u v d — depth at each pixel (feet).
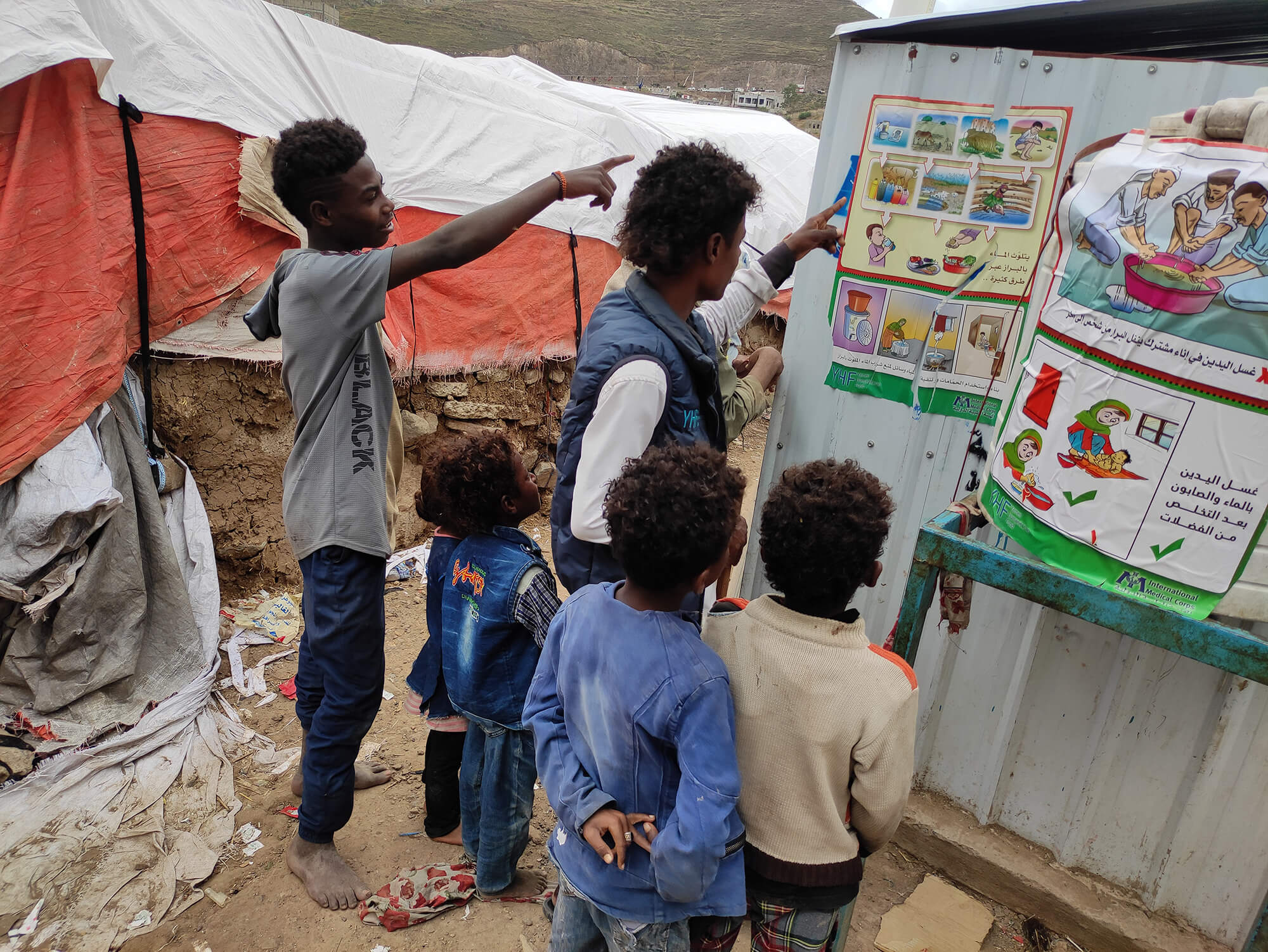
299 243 12.12
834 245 7.36
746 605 5.29
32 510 8.98
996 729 7.97
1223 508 4.98
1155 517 5.23
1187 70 6.10
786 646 4.65
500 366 16.75
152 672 10.12
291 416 13.15
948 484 7.80
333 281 6.54
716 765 4.20
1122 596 5.11
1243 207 4.73
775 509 4.63
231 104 11.07
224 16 11.44
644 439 5.15
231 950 7.19
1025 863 7.88
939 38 7.09
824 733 4.53
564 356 18.17
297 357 6.89
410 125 14.25
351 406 7.10
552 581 6.96
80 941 7.13
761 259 7.15
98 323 9.68
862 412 8.20
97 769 8.86
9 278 9.00
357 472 7.15
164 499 11.02
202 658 10.55
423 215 14.48
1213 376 4.92
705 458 4.47
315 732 7.50
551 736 4.92
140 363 10.92
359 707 7.48
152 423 10.90
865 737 4.50
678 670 4.34
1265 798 6.58
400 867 8.27
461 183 14.85
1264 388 4.75
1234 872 6.87
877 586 8.51
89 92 9.47
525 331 16.99
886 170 7.48
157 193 10.42
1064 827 7.80
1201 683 6.72
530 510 7.49
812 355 8.39
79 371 9.51
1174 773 7.01
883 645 8.62
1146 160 5.15
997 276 7.13
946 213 7.27
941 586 6.40
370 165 7.02
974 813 8.34
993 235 7.09
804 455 8.71
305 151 6.63
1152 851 7.30
